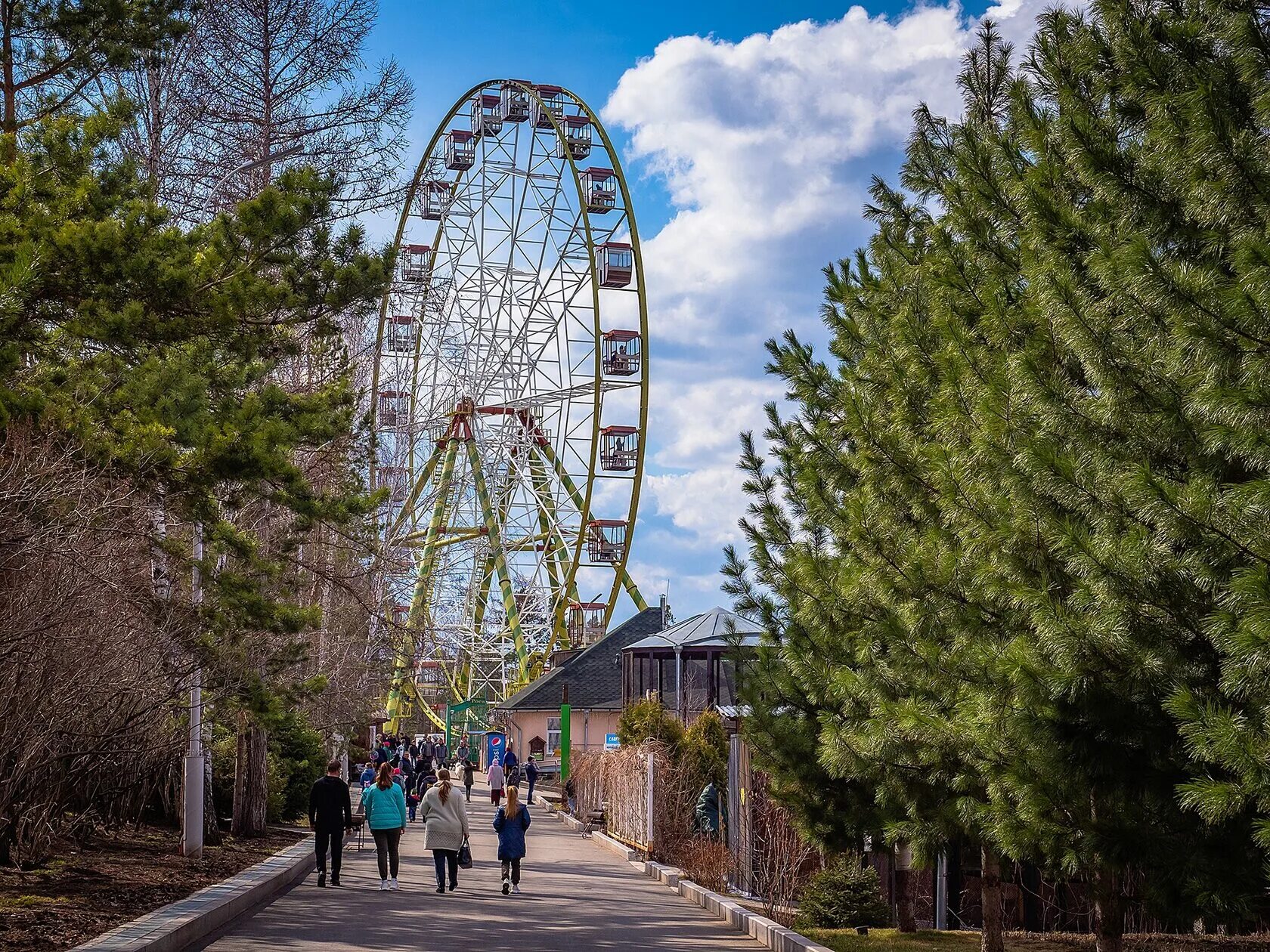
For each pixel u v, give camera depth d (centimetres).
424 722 9838
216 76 2925
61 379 1542
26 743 1576
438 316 6234
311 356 2320
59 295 1565
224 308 1580
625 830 3225
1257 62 842
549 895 2155
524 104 6862
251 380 1817
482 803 5438
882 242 1509
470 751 8094
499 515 7162
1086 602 909
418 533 6022
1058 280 951
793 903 2066
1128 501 852
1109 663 921
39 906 1500
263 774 2956
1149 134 923
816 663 1524
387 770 2120
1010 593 988
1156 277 834
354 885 2181
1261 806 775
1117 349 915
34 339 1612
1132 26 924
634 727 3738
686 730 3819
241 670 2030
